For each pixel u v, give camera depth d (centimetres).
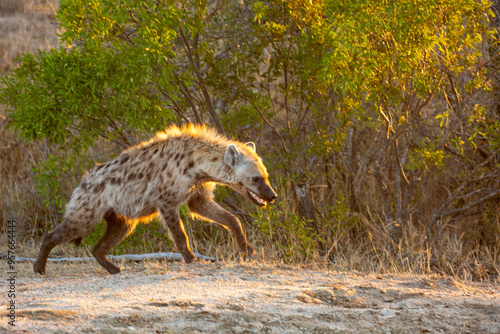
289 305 1010
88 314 895
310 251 1661
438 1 1427
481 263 1653
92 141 1641
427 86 1531
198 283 1187
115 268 1405
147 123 1606
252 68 1739
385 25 1393
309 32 1645
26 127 1623
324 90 1680
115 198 1366
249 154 1437
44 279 1323
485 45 1766
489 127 1725
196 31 1586
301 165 1797
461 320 986
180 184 1379
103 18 1516
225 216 1464
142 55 1501
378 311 1010
